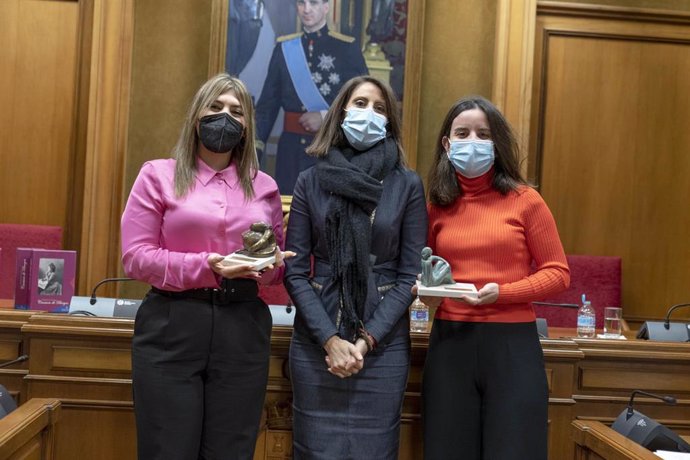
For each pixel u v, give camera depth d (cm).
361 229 225
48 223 457
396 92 460
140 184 219
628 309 469
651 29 468
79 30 454
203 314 208
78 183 457
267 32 456
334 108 243
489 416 221
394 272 235
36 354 260
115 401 260
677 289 469
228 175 223
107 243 442
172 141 460
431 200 241
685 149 470
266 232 206
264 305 220
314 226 234
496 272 228
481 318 224
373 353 228
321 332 221
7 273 406
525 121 453
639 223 469
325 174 230
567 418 264
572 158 469
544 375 224
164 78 460
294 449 232
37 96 456
